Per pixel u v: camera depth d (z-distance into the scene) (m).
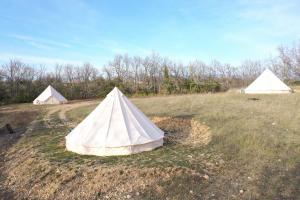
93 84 44.66
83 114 18.95
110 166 7.09
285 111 13.48
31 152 9.31
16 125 17.31
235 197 5.35
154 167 6.84
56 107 26.70
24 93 39.78
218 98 21.89
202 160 7.39
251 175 6.34
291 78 46.25
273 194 5.36
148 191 5.84
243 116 12.66
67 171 7.01
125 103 9.52
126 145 8.16
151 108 18.30
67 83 44.62
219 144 8.77
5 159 9.39
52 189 6.31
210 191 5.67
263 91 26.73
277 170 6.54
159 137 9.07
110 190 6.02
